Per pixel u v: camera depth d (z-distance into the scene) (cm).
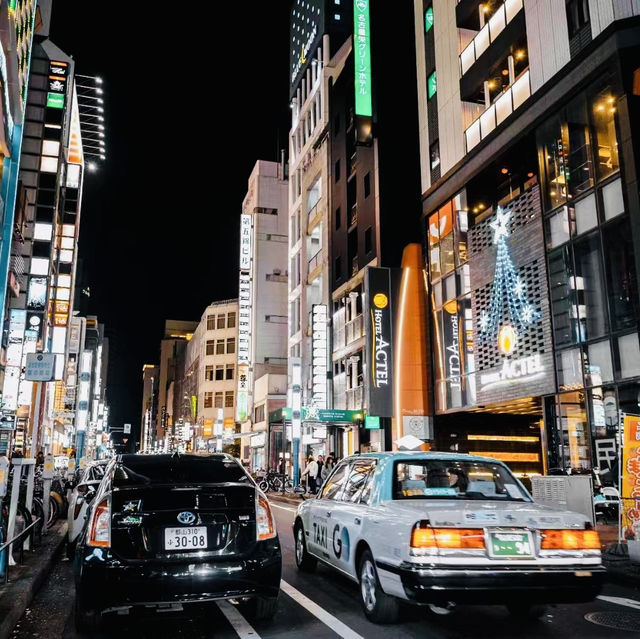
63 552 1058
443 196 2552
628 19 1664
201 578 502
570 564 503
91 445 6144
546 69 1962
